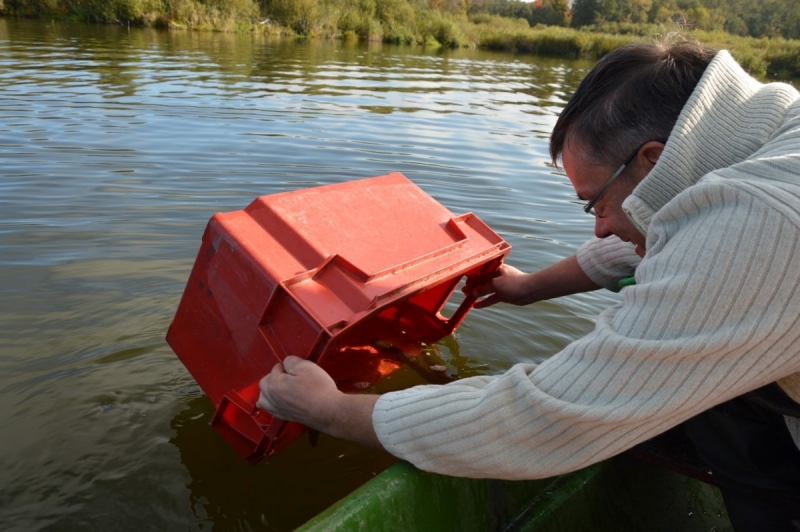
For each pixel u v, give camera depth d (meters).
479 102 9.66
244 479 1.86
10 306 2.62
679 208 1.03
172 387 2.23
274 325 1.61
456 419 1.15
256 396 1.69
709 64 1.10
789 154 0.96
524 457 1.11
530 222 4.05
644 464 1.83
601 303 3.05
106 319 2.59
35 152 4.78
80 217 3.58
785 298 0.89
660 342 0.96
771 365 0.94
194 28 21.83
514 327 2.77
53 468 1.83
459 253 1.95
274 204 1.76
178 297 2.79
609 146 1.16
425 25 28.48
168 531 1.66
